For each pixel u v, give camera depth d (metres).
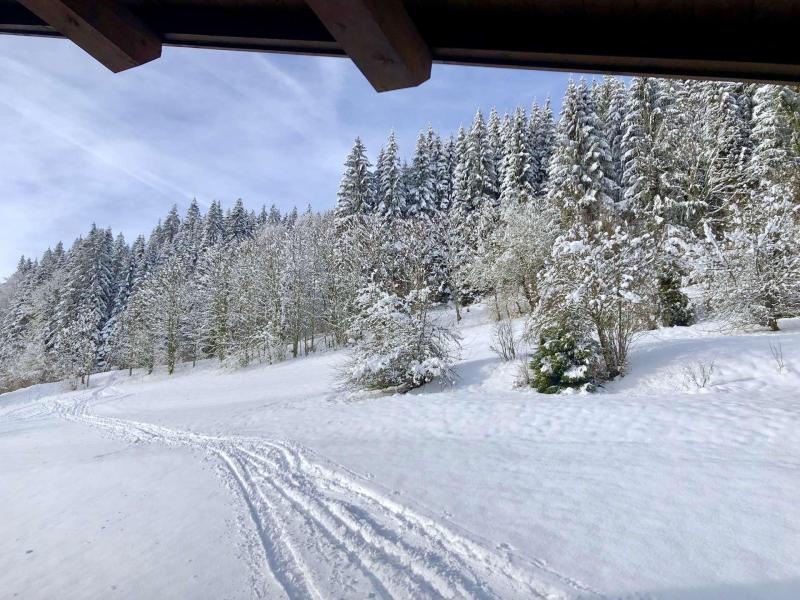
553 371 10.91
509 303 27.70
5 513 6.71
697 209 19.75
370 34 1.53
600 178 25.91
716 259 12.83
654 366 10.64
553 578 3.23
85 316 42.97
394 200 37.94
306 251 36.00
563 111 28.05
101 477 8.16
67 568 4.45
